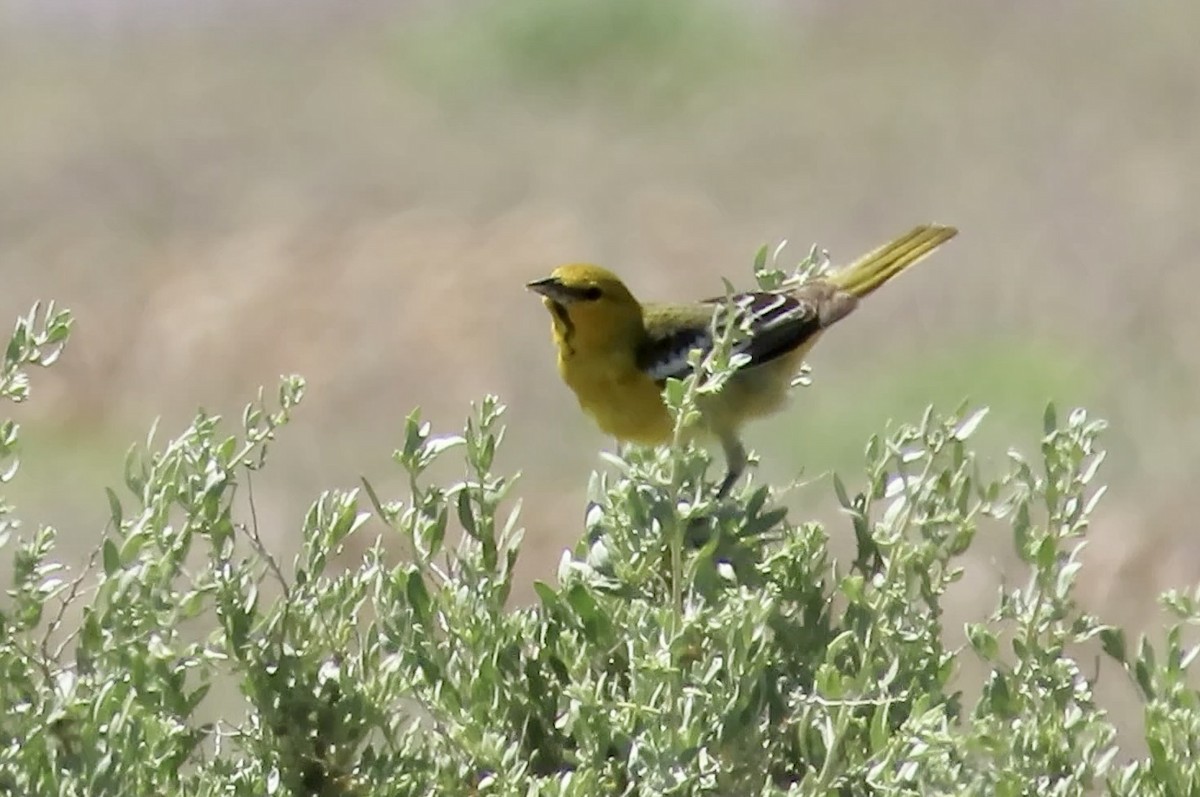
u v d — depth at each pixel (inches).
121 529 226.4
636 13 1423.5
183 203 1108.5
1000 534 484.4
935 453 239.0
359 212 1077.8
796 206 1039.0
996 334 772.6
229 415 768.3
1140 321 759.7
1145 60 1255.5
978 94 1222.3
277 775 217.6
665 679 205.5
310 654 226.5
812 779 202.8
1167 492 562.6
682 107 1328.7
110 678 214.8
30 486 675.4
